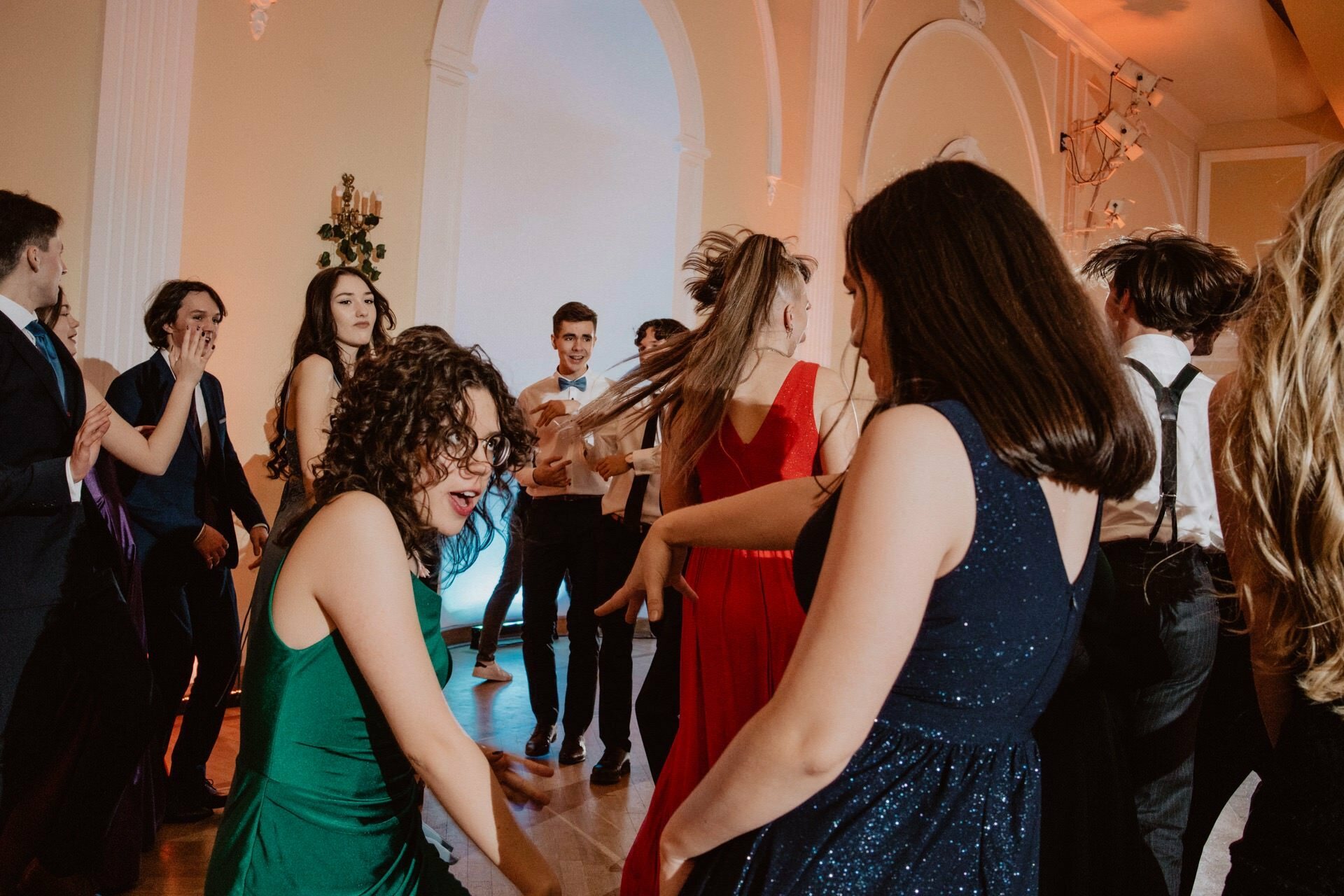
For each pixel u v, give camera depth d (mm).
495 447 1330
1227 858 2916
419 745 1146
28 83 3611
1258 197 12953
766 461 2043
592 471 3674
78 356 3713
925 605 874
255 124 4238
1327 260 956
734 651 1924
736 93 6836
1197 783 2080
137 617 2545
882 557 857
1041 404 927
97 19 3770
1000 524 917
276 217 4332
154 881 2510
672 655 2697
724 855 1016
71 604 2141
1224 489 1361
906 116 8297
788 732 857
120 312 3797
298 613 1185
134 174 3814
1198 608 1875
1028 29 9797
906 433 900
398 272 4820
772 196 7160
